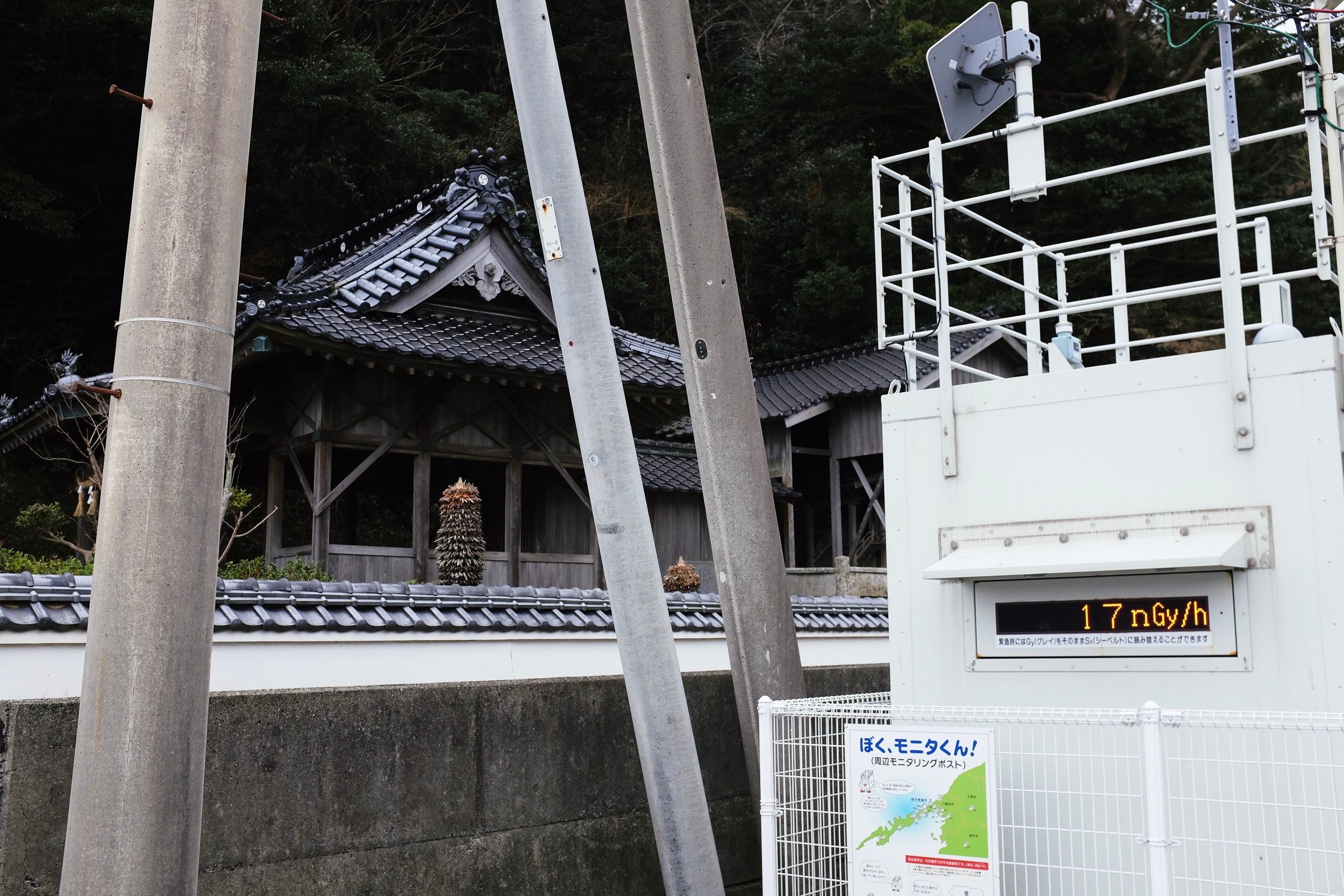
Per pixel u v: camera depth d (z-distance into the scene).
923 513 4.09
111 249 16.91
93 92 15.57
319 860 3.85
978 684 3.89
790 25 29.17
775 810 3.64
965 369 4.32
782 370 21.16
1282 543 3.36
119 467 2.77
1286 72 21.03
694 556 14.64
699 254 5.09
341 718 3.99
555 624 6.61
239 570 8.48
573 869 4.68
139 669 2.69
